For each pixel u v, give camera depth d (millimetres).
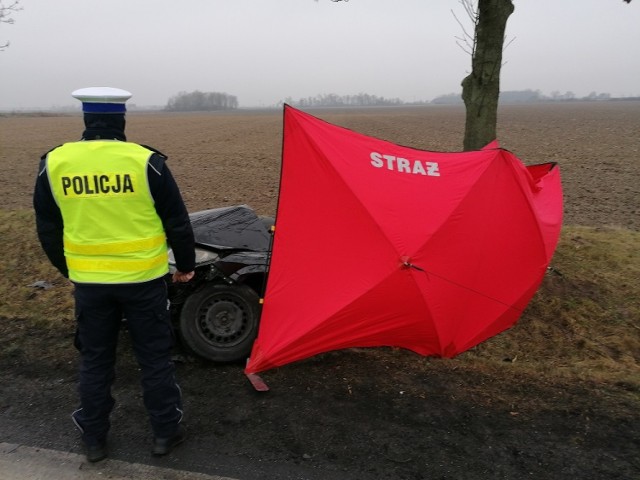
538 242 4574
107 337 3115
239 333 4426
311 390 3953
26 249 7156
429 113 93500
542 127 42188
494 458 3225
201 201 11523
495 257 4340
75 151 2914
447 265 4098
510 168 4473
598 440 3400
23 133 38844
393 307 4090
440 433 3453
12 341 4695
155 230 3021
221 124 54562
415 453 3256
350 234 4043
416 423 3557
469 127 6355
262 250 4715
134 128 48188
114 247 2920
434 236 4020
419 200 4090
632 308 5398
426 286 4035
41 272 6434
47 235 3033
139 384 4016
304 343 4113
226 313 4418
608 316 5270
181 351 4578
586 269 6273
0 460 3164
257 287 4598
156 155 2988
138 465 3129
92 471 3078
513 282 4492
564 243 7152
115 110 2980
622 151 22625
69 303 5523
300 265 4102
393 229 3986
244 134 37188
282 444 3330
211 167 17953
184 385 4035
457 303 4215
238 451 3258
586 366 4391
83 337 3107
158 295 3094
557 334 4973
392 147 4355
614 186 13688
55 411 3682
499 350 4742
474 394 3918
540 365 4395
